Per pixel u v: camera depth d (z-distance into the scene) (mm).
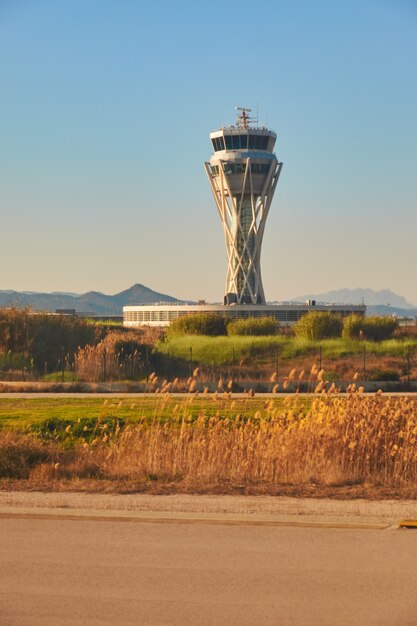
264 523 21594
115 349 87812
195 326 158375
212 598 15641
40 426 42562
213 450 30438
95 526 21219
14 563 17859
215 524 21469
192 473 28734
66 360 83562
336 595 15797
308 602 15406
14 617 14641
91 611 14945
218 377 81250
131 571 17297
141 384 70938
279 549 19031
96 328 101688
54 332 91562
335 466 29016
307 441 30375
